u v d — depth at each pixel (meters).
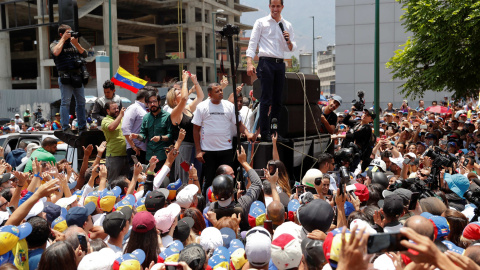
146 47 70.94
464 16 14.02
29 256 3.70
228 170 5.66
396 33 32.84
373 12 33.19
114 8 52.16
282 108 7.27
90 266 3.09
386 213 3.88
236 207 4.77
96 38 56.91
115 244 3.90
